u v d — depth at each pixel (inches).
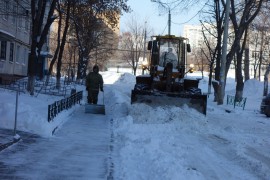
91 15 1673.2
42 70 1802.4
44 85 1227.9
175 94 673.6
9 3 1429.6
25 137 451.8
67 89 1304.1
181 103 674.8
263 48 2544.3
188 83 776.3
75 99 866.8
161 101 674.2
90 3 1525.6
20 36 1649.9
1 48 1396.4
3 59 1417.3
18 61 1657.2
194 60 3587.6
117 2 1601.9
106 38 2613.2
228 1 1092.5
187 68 943.7
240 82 1352.1
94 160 363.3
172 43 799.7
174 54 795.4
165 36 799.7
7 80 1231.5
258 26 1898.4
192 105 673.6
